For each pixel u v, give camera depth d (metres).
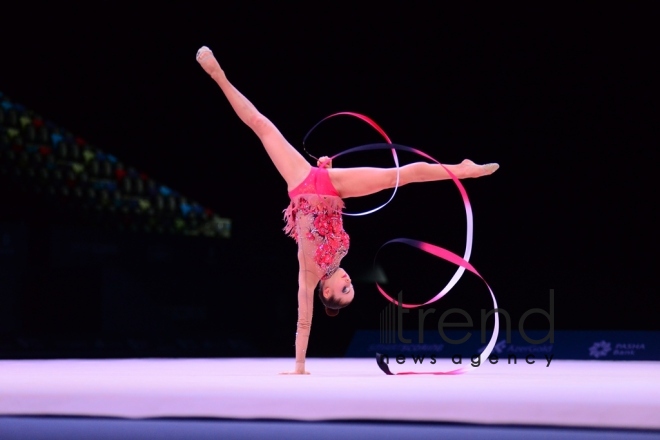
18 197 18.81
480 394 5.30
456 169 8.09
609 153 16.48
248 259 19.09
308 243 7.87
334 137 17.14
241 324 18.92
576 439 4.91
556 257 17.52
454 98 16.56
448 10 15.96
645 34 15.37
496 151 16.84
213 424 5.54
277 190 18.91
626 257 17.17
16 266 17.50
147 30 17.23
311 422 5.47
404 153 17.14
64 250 18.02
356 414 5.42
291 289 18.94
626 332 14.29
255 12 16.52
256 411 5.55
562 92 16.12
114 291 17.61
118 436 5.29
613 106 16.06
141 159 18.98
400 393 5.40
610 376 7.23
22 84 18.27
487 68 16.22
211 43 16.94
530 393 5.29
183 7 16.83
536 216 17.39
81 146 18.89
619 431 5.03
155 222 19.38
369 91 16.78
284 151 8.17
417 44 16.33
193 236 18.98
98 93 18.17
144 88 17.92
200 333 18.69
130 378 6.54
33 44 17.80
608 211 16.97
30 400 5.86
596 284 17.39
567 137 16.50
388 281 18.31
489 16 15.85
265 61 16.83
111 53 17.64
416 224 18.17
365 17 16.27
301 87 16.91
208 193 19.23
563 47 15.78
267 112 17.14
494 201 17.53
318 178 8.03
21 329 17.28
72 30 17.52
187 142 18.61
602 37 15.55
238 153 18.69
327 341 18.30
